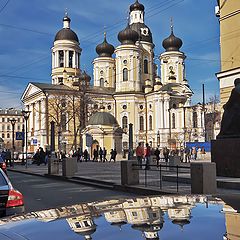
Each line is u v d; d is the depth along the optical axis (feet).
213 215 5.90
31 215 6.91
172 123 277.23
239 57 71.56
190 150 155.94
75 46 298.97
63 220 6.08
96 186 57.52
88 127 200.75
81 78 277.03
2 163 48.80
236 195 8.01
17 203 24.56
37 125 272.51
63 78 291.58
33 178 78.79
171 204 6.98
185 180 52.42
